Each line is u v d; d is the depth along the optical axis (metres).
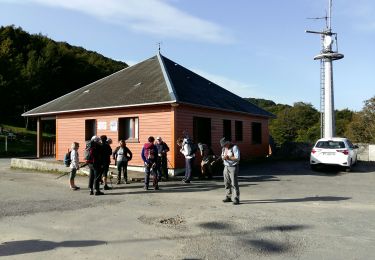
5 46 55.25
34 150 35.53
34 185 13.29
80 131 19.86
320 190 11.95
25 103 52.38
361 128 48.19
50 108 21.36
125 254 5.69
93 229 7.14
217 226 7.37
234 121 21.33
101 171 11.23
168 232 6.93
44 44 66.12
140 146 17.28
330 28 28.88
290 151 26.22
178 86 17.94
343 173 16.75
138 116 17.44
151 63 21.70
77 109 19.03
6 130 43.66
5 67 50.88
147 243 6.26
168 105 16.34
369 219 7.96
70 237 6.59
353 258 5.54
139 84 18.89
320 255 5.68
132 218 8.05
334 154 16.91
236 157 9.57
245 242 6.32
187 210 8.86
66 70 61.53
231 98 22.91
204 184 13.44
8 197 10.70
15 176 16.25
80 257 5.54
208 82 23.69
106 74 68.69
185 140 13.98
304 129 75.06
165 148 14.57
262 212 8.62
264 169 18.38
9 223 7.58
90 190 11.22
